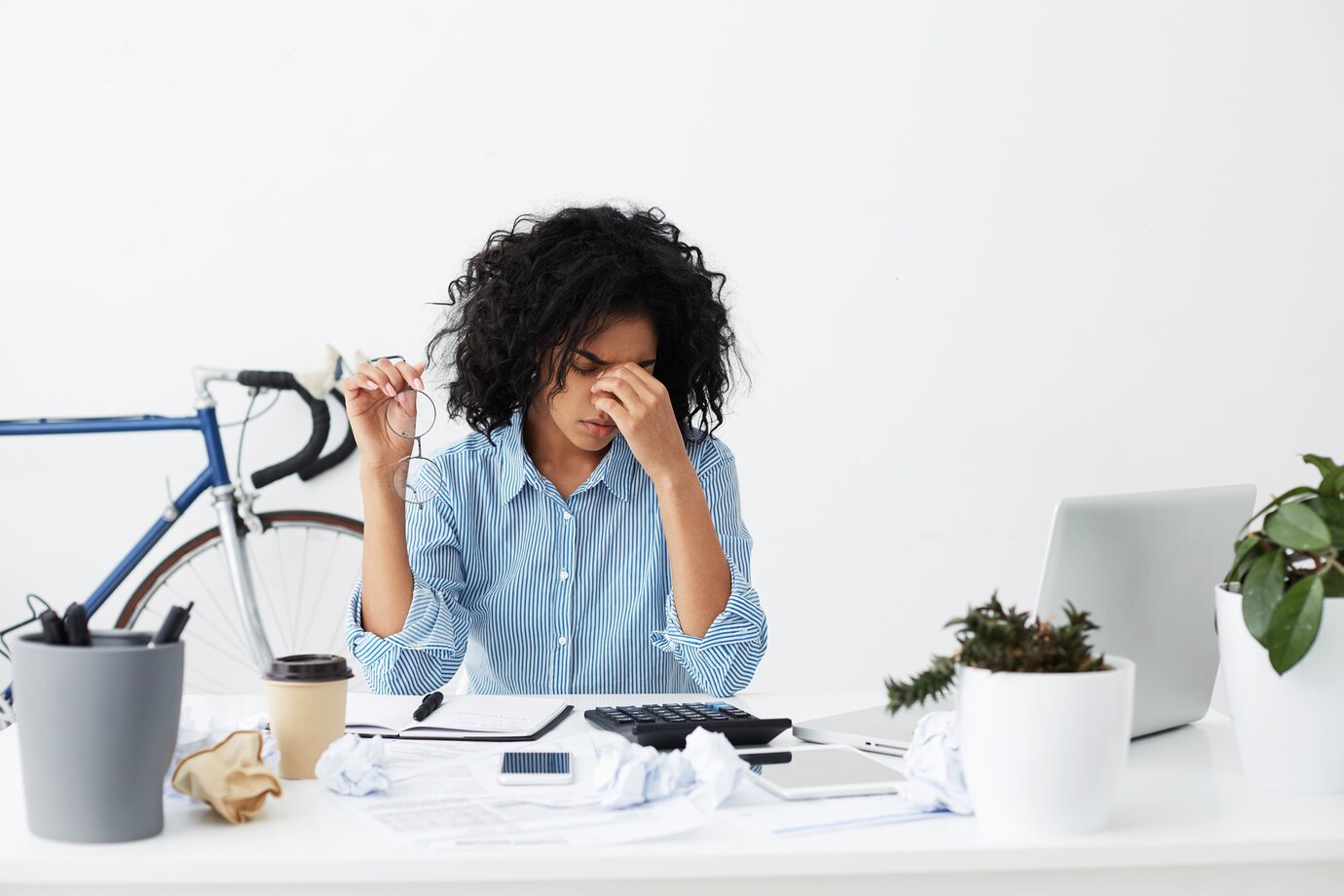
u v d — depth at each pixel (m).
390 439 1.26
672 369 1.43
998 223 2.46
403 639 1.25
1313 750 0.85
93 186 2.37
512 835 0.75
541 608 1.40
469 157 2.39
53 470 2.39
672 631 1.27
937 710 1.12
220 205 2.38
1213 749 1.02
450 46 2.39
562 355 1.28
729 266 2.43
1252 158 2.50
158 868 0.70
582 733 1.05
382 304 2.40
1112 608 0.98
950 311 2.47
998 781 0.75
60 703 0.72
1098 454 2.50
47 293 2.38
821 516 2.47
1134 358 2.50
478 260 1.45
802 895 0.73
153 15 2.36
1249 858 0.75
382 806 0.81
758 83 2.42
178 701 0.76
